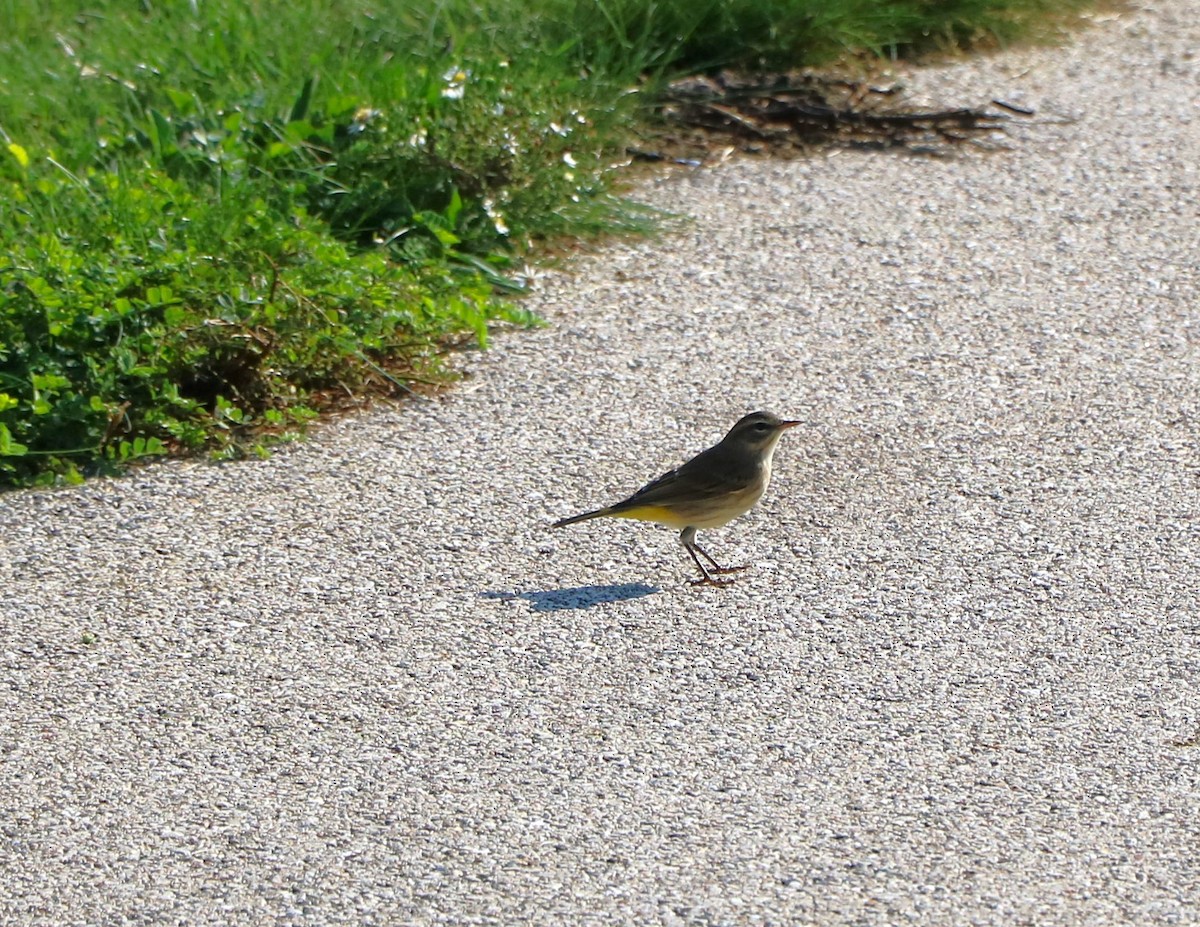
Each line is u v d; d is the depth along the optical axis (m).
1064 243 15.82
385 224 15.39
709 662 9.34
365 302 13.62
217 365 12.93
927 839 7.66
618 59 20.06
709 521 10.32
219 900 7.37
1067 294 14.70
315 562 10.63
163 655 9.54
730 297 14.84
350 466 11.98
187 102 16.84
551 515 11.27
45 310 12.62
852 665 9.26
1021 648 9.38
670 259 15.70
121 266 13.33
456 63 17.92
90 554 10.77
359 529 11.07
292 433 12.48
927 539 10.75
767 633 9.65
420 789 8.18
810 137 18.78
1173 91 20.17
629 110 18.39
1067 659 9.23
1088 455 11.84
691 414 12.73
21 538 10.98
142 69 18.33
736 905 7.23
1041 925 7.04
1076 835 7.66
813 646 9.48
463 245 15.72
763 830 7.75
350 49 19.02
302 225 14.89
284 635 9.74
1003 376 13.17
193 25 19.83
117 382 12.52
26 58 19.20
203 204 14.59
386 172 16.05
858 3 21.09
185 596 10.22
